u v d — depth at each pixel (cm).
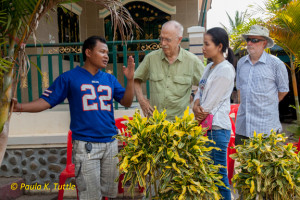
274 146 207
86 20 844
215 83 249
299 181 192
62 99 272
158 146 188
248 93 345
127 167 192
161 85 311
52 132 433
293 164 199
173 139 185
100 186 294
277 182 189
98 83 281
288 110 1032
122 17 210
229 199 252
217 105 253
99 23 847
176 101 308
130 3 849
